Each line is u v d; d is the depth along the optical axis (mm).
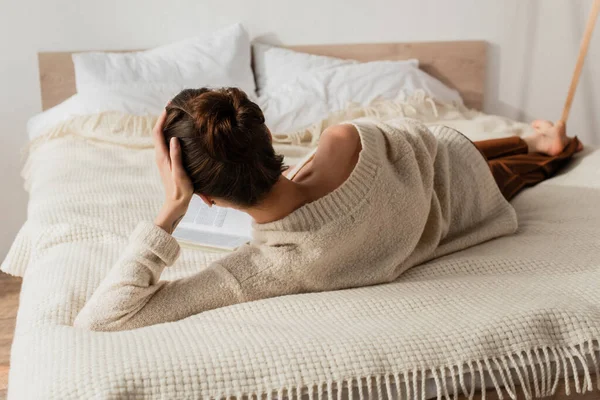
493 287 1138
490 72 2805
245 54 2455
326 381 899
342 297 1094
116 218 1479
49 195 1630
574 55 2828
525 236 1428
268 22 2598
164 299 1079
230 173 980
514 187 1715
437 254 1322
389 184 1135
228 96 990
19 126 2502
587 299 1102
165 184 1049
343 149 1135
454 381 932
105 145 2037
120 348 932
